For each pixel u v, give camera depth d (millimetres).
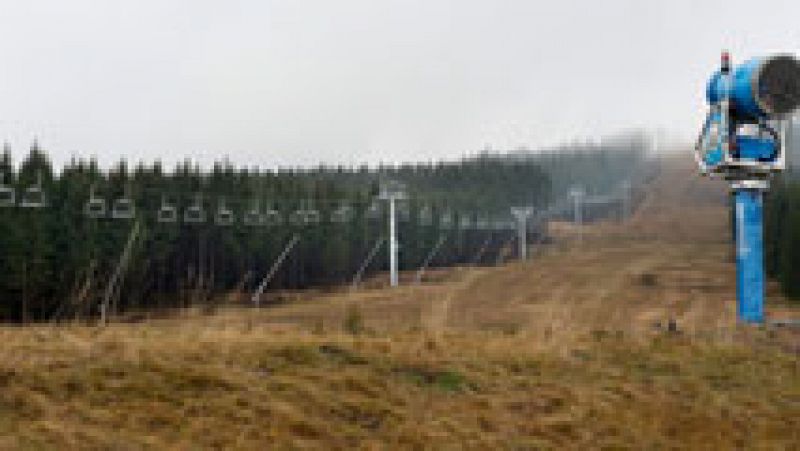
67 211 94438
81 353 12711
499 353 16781
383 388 13656
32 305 88000
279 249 125938
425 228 155625
